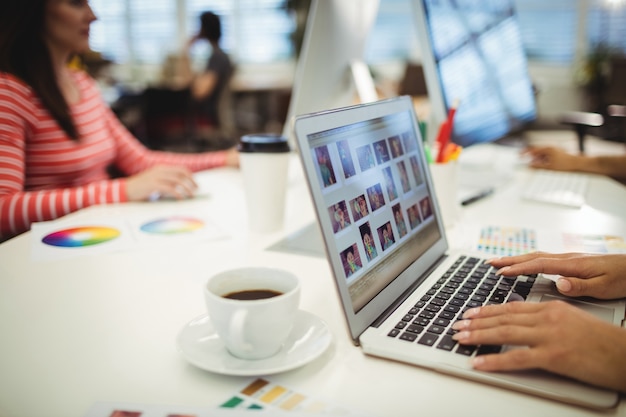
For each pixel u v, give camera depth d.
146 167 1.68
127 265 0.86
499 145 2.09
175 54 5.98
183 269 0.84
